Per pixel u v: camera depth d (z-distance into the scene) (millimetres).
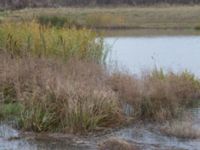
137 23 45875
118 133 11133
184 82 14305
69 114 11227
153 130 11375
